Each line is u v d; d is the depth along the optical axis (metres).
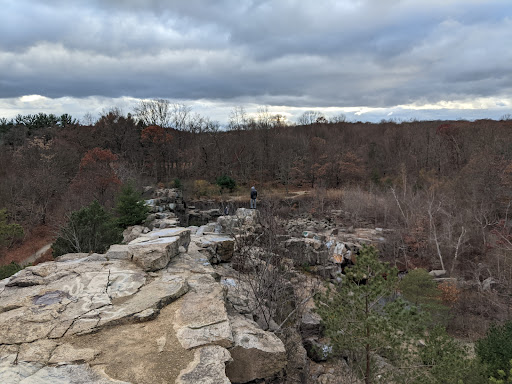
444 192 41.41
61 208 33.16
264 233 14.41
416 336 9.22
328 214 45.72
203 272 9.00
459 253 31.92
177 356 5.46
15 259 29.16
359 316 9.07
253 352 6.09
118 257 9.36
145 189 40.19
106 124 67.50
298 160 65.44
